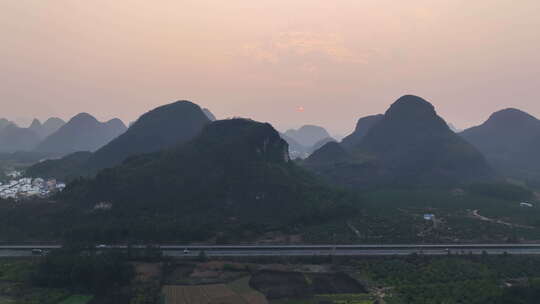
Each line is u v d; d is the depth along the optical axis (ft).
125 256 296.10
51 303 224.94
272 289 249.14
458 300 228.22
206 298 233.96
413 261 299.79
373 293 242.99
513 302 223.10
